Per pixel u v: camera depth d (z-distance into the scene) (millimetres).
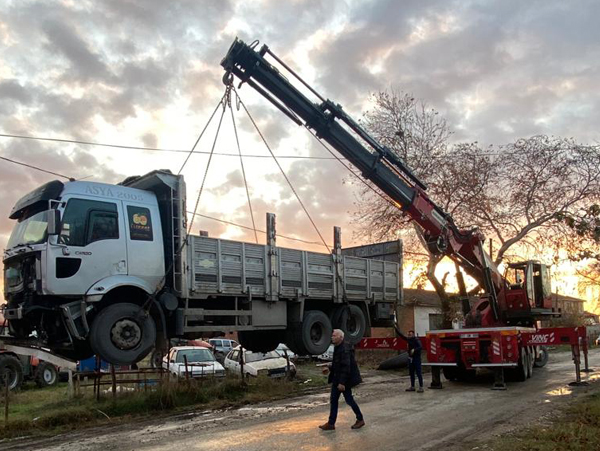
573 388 13508
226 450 7578
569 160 23438
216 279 10367
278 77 11195
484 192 23922
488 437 8031
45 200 8977
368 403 11820
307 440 8055
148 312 9523
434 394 13195
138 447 8078
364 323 13617
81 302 8969
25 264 9156
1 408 13430
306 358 26125
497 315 16438
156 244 9977
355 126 12094
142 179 10547
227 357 20125
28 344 9492
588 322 37812
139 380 13391
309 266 12172
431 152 24203
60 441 8906
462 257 15992
